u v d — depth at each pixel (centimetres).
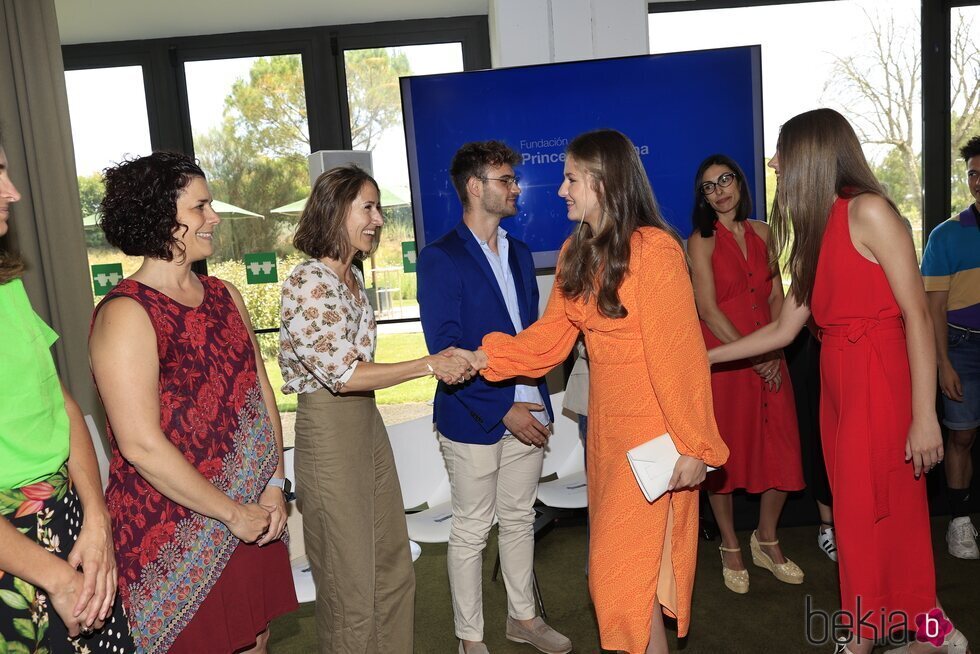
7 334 135
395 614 219
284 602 186
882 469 200
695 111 396
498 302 243
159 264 167
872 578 204
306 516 205
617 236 189
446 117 395
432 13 491
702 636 263
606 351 197
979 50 470
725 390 290
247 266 503
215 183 498
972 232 300
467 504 241
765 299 300
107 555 146
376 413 214
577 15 449
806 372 328
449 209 397
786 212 216
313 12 478
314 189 201
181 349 162
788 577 298
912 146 483
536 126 398
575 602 296
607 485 199
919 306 191
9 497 132
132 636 155
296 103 496
